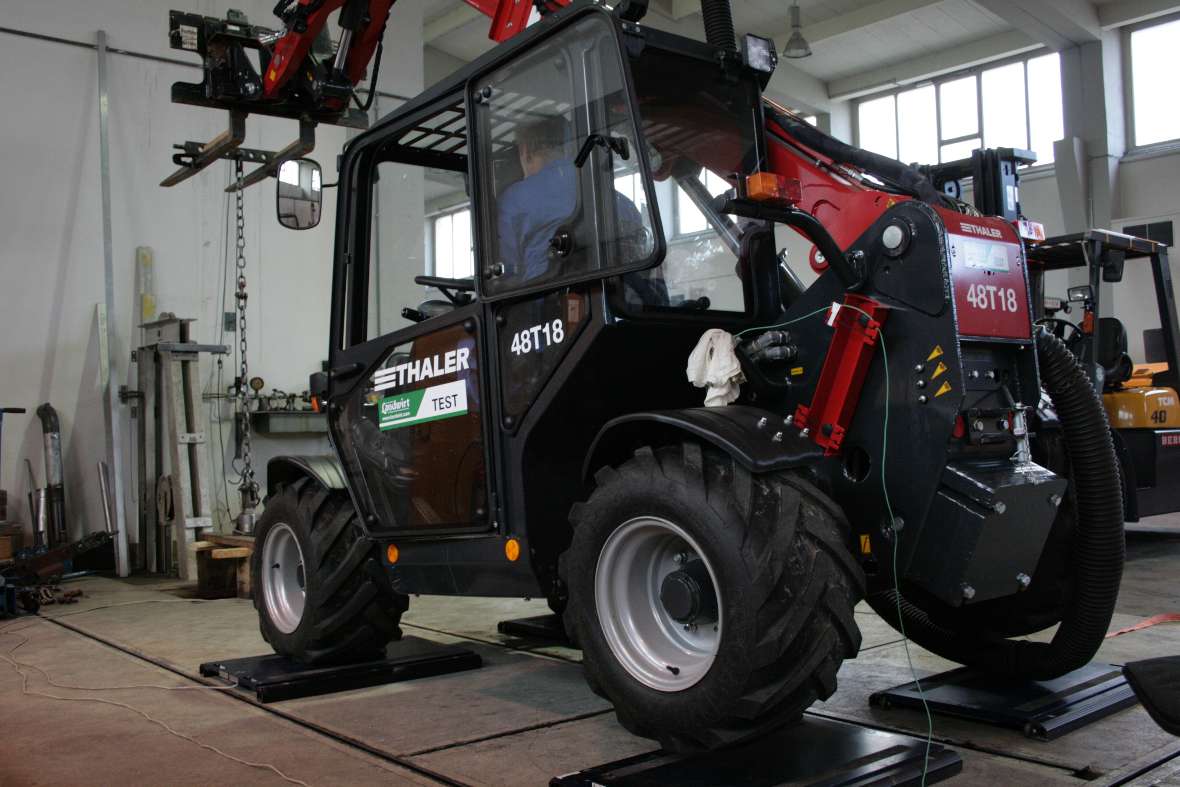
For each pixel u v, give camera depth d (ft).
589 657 7.82
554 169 8.41
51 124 21.91
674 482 7.20
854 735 7.61
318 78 13.51
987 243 7.56
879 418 7.58
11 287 21.43
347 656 11.00
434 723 8.96
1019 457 7.65
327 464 11.41
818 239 7.66
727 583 6.81
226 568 17.95
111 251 22.18
